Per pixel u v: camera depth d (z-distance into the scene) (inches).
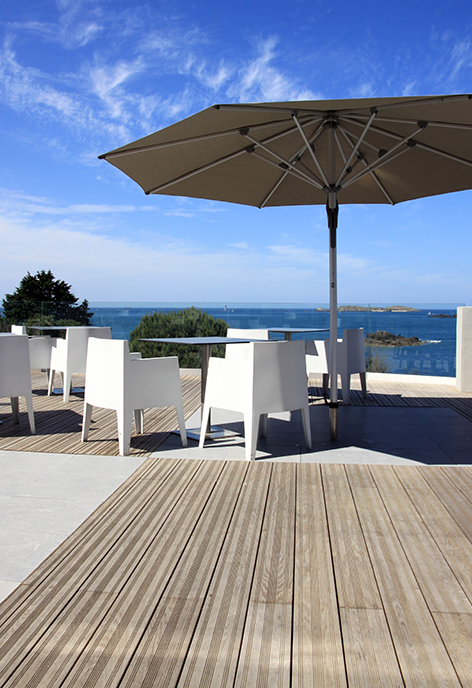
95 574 76.9
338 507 104.2
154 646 60.7
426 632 63.9
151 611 67.6
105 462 136.1
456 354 277.9
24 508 102.9
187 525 94.9
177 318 356.5
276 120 133.2
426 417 199.0
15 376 168.6
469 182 176.1
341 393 250.5
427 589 73.7
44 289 721.6
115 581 75.0
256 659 58.7
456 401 235.5
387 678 56.0
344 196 201.3
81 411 212.2
